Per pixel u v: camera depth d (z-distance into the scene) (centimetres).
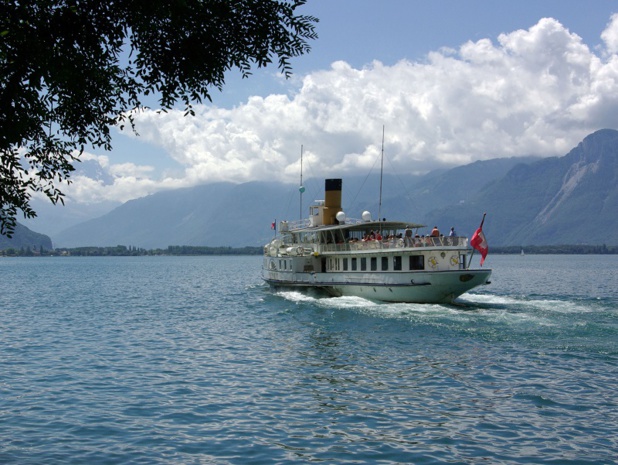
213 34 1335
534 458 1839
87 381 2838
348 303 5469
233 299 7331
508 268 18988
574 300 6047
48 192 1455
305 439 2016
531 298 6184
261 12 1319
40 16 1241
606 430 2075
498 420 2191
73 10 1239
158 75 1381
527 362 3088
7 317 5581
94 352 3606
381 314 4825
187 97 1407
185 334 4306
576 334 3862
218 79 1385
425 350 3441
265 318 5059
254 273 16738
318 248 6353
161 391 2638
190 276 14838
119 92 1455
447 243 5012
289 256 6650
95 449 1931
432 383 2711
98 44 1306
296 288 6669
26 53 1210
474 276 4919
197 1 1305
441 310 4953
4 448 1939
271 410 2339
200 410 2345
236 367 3111
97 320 5294
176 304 6844
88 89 1391
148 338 4141
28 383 2805
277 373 2953
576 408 2316
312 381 2777
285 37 1352
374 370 2978
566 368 2947
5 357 3456
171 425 2169
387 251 5228
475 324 4294
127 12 1295
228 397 2530
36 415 2294
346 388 2647
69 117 1474
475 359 3178
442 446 1944
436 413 2278
